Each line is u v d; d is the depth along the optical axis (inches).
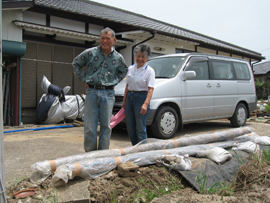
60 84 318.3
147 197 104.5
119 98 200.5
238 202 99.1
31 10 282.8
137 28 322.3
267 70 1135.0
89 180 108.2
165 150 137.9
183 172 121.2
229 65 269.9
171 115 203.9
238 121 271.7
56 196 93.1
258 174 121.6
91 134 128.0
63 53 319.9
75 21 323.9
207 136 166.1
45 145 169.9
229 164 135.1
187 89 216.8
